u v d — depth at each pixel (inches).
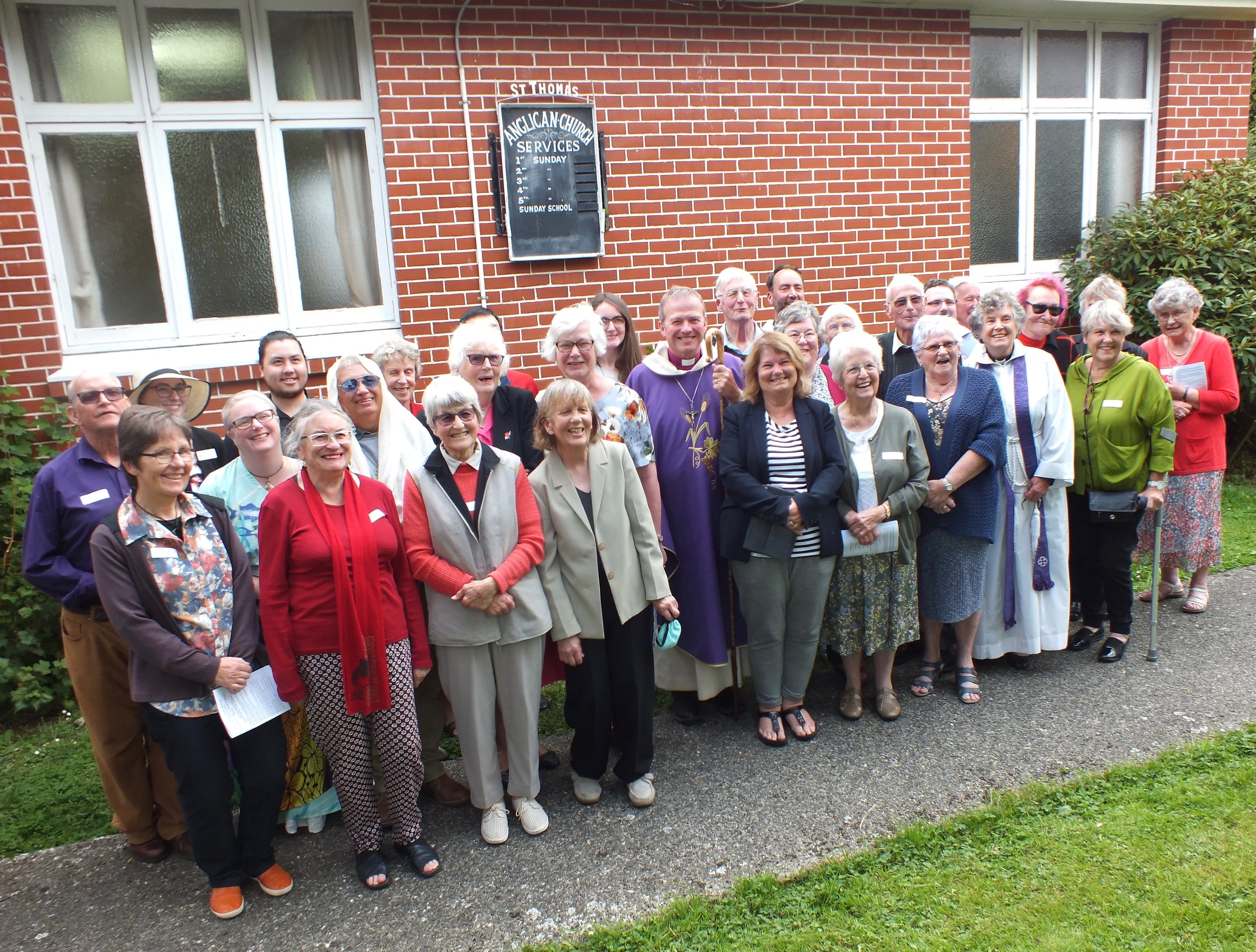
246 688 105.2
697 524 142.2
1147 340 267.0
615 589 119.6
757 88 225.0
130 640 99.3
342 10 196.5
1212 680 153.6
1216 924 97.2
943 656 169.6
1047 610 159.9
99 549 99.6
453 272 205.8
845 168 237.6
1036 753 134.0
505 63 202.5
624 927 102.0
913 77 240.5
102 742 115.4
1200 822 115.5
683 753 139.9
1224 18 277.6
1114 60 281.0
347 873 115.3
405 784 113.3
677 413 143.3
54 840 127.1
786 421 137.9
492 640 116.1
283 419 137.3
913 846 114.1
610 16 209.2
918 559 151.6
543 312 214.1
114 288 192.7
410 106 197.5
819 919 102.3
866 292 245.8
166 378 126.7
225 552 106.9
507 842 119.5
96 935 106.2
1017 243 279.9
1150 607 186.2
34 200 179.8
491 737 119.5
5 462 169.2
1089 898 102.7
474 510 115.3
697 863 113.1
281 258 202.1
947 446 146.4
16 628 166.4
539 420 121.7
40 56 181.8
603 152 213.3
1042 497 155.6
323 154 202.2
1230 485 277.4
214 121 193.3
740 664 163.3
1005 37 266.4
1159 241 264.4
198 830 106.0
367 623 107.7
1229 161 280.5
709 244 226.8
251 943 103.3
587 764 126.9
